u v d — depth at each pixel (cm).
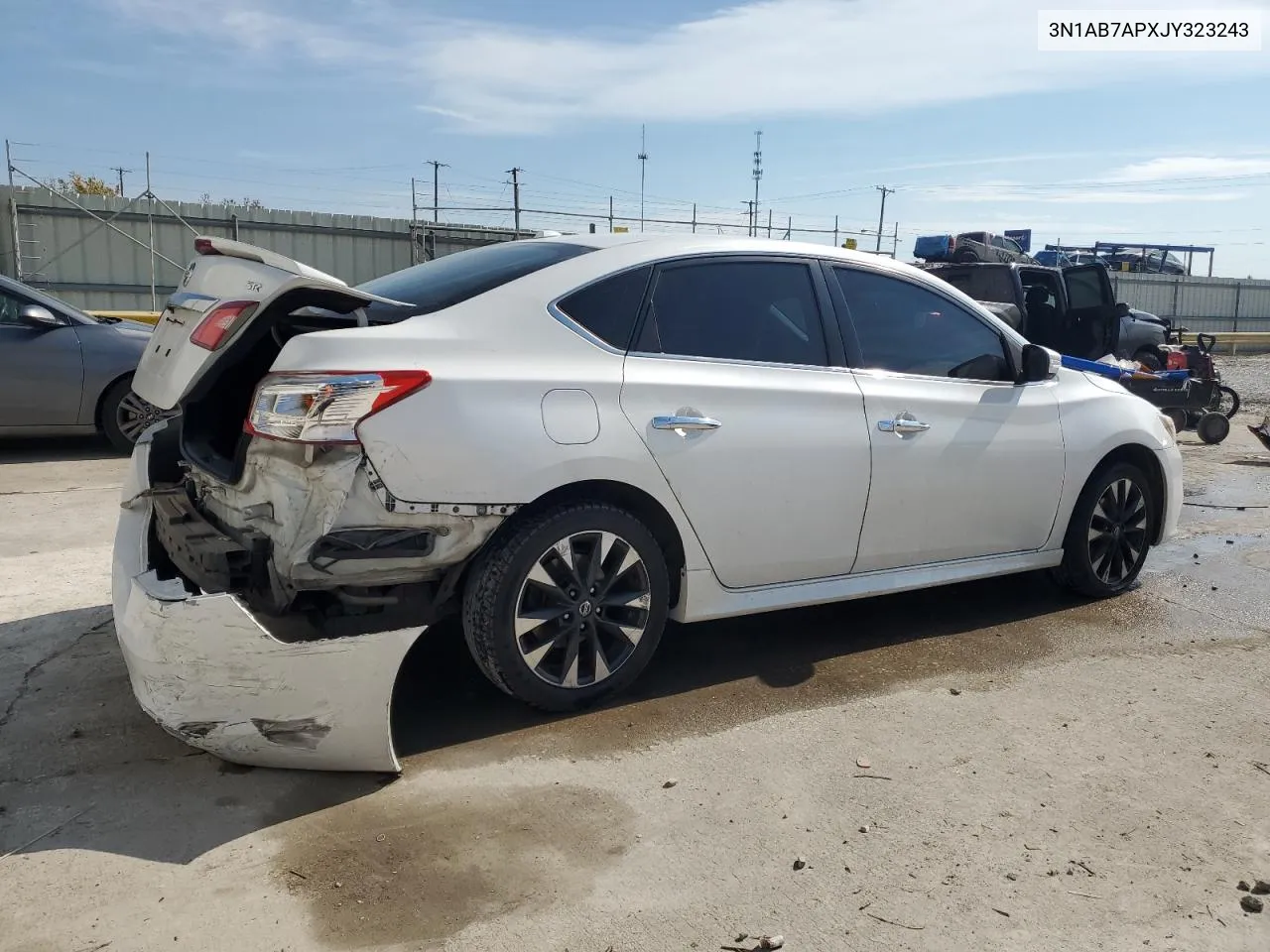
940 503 422
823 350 396
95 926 237
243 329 304
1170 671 414
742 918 247
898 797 305
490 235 2502
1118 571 511
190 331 330
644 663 359
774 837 282
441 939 237
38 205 2048
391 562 301
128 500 369
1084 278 1007
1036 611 488
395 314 326
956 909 253
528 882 259
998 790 311
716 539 365
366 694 298
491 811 291
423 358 308
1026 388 459
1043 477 457
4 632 414
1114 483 495
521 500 315
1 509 640
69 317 834
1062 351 1001
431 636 420
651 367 351
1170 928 248
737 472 363
